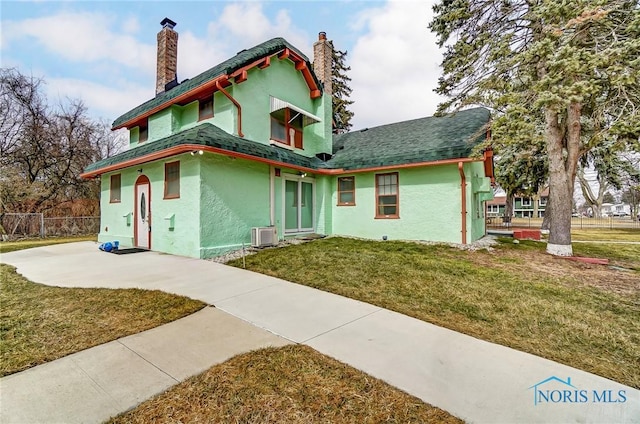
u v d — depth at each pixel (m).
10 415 2.17
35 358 2.98
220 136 8.16
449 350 3.29
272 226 10.20
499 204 55.72
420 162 10.27
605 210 70.69
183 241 8.59
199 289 5.32
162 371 2.77
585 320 4.19
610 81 6.26
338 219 12.98
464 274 6.49
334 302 4.80
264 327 3.82
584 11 5.98
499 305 4.74
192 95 10.07
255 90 10.54
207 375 2.71
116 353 3.10
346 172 12.15
